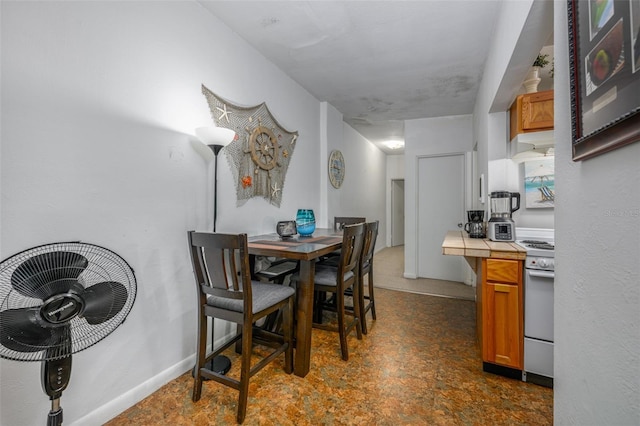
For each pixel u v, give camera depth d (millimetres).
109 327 1171
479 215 2436
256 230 2523
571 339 865
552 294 1640
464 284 3961
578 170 817
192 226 1902
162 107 1704
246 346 1436
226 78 2188
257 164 2506
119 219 1481
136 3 1559
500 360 1767
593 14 699
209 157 2031
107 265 1227
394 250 6820
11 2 1117
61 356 1007
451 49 2504
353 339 2287
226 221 2186
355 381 1729
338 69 2879
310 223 2438
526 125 1990
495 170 2488
